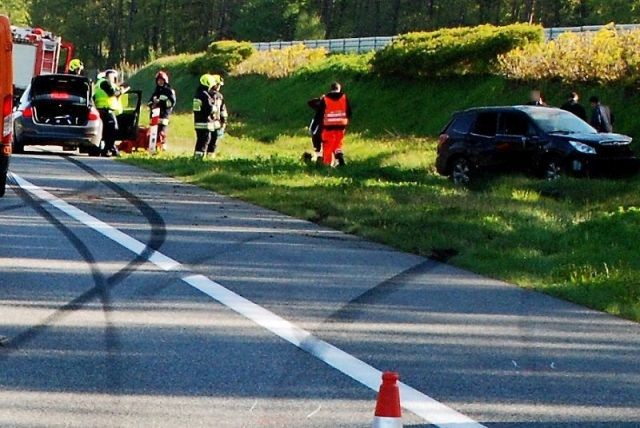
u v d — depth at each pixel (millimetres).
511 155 35125
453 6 128250
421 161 47938
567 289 16781
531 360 12398
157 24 162375
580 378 11680
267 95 83000
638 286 16859
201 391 10578
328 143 38031
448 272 18109
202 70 102188
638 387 11406
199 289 15617
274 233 21656
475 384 11242
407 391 10852
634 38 49250
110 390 10531
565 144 33750
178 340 12602
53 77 39438
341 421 9727
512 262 18938
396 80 66688
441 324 14102
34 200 25016
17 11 178000
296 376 11242
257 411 9984
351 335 13203
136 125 42875
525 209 26281
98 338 12578
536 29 58531
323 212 24625
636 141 43906
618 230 21875
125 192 27641
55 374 11039
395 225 22625
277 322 13719
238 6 152500
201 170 33250
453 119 37469
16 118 39094
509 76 56000
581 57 51375
